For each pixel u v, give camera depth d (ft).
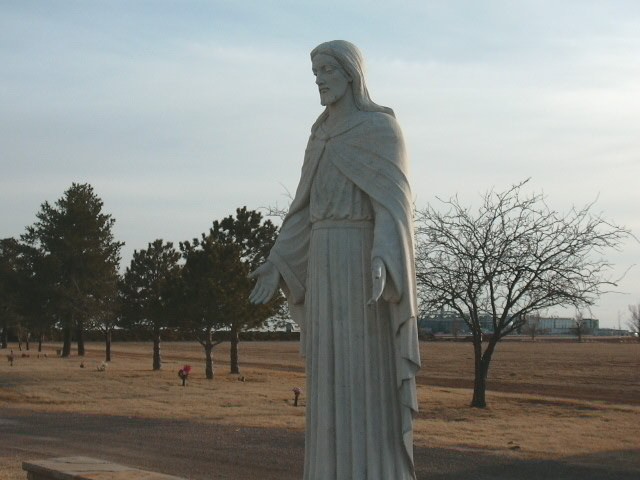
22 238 236.02
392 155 23.24
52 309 231.30
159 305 163.63
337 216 23.72
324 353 23.70
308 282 24.50
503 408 104.83
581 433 81.35
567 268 106.93
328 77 24.04
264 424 87.61
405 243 22.90
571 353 297.74
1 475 49.32
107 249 239.50
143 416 95.30
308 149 24.76
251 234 179.11
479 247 106.93
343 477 23.31
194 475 55.57
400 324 23.12
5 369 174.91
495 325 107.55
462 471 59.31
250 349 326.65
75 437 75.20
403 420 23.32
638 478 57.36
